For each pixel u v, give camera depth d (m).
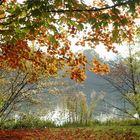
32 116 17.97
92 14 5.10
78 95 18.92
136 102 17.94
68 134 14.19
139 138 12.59
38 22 5.43
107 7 4.84
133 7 4.54
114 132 14.47
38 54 9.01
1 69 15.45
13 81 16.28
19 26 5.84
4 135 13.37
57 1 4.96
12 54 8.37
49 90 18.69
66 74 8.98
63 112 19.02
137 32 8.35
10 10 5.91
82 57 8.73
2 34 6.00
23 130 15.40
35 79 14.98
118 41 5.45
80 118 18.58
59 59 8.91
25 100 17.27
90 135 13.71
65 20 5.41
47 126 17.66
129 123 18.38
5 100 16.19
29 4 4.85
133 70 19.73
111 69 21.66
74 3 5.04
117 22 5.00
